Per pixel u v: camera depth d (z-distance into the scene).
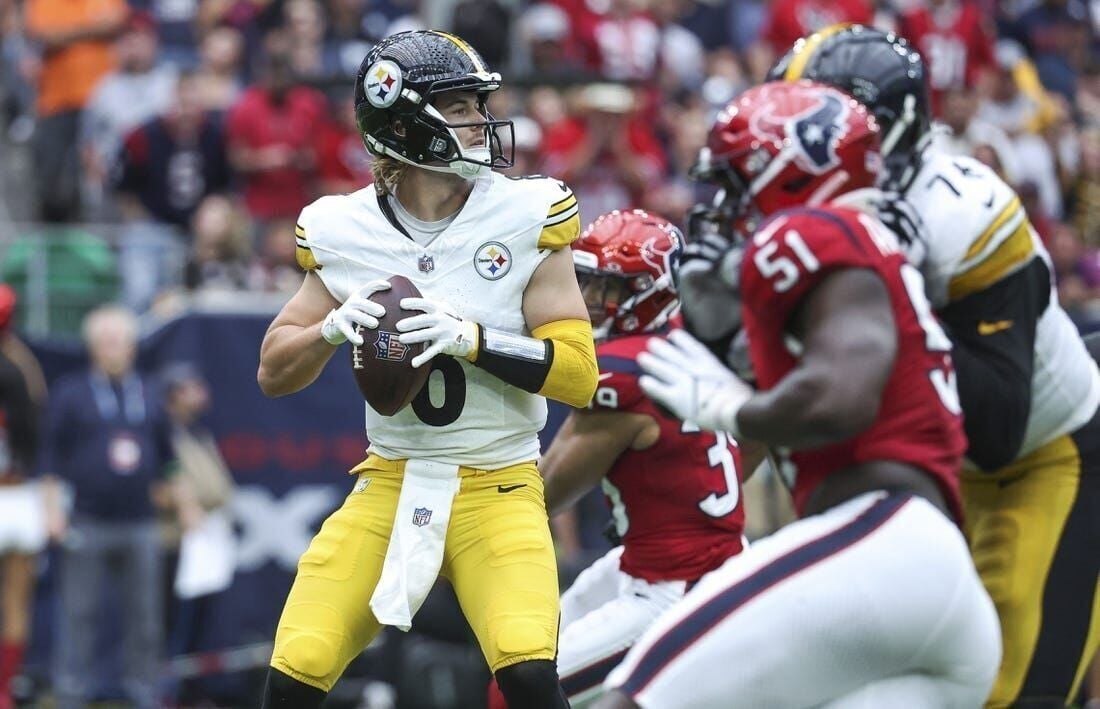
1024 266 14.99
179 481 27.89
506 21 36.47
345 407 29.33
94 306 31.55
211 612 28.72
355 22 39.09
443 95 13.59
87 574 27.25
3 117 42.16
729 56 40.59
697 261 13.98
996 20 43.50
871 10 40.72
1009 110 38.75
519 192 13.84
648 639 11.83
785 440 11.73
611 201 34.25
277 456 29.19
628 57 39.50
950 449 12.29
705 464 15.59
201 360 29.12
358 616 13.70
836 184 12.77
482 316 13.72
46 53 38.25
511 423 13.87
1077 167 38.56
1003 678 16.05
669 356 12.29
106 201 36.84
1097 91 44.44
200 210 33.59
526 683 13.11
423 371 13.27
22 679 28.56
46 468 27.25
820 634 11.62
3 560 27.28
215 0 40.16
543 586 13.49
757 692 11.66
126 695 27.53
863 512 11.92
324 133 35.44
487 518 13.70
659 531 15.62
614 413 15.30
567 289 13.94
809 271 11.83
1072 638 16.08
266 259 32.28
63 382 28.06
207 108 36.62
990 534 16.27
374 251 13.77
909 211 14.50
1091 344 17.31
